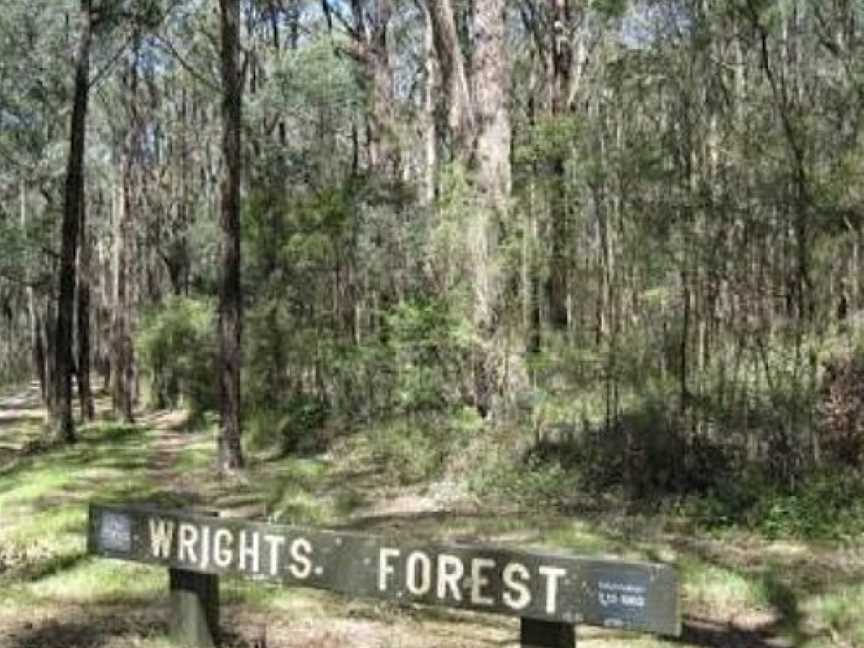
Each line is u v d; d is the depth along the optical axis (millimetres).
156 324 30359
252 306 23344
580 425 16969
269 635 7910
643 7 18703
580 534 12430
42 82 32594
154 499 15000
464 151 18016
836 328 16078
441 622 8602
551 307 17688
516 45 35312
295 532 6473
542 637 5762
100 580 9820
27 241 34562
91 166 46438
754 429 14695
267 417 21531
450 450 16594
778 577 10312
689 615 9227
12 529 12773
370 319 22797
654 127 16250
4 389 71125
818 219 14898
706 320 16312
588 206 17062
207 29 36281
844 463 14234
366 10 31562
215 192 41375
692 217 15031
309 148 34062
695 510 13375
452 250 17344
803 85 17703
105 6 27531
